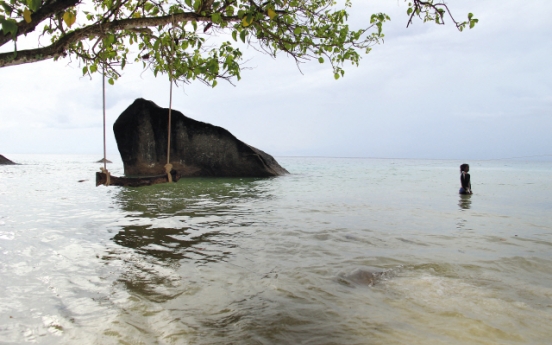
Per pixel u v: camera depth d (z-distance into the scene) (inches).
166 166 226.8
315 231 242.2
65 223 259.8
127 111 772.6
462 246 204.7
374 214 311.1
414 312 118.0
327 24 202.8
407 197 437.4
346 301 127.5
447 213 318.3
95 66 193.9
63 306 121.7
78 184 557.3
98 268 162.6
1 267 161.2
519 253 189.6
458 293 134.5
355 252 191.5
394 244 209.0
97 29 145.5
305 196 440.1
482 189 557.6
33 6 98.3
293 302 126.8
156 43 174.7
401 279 150.1
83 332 104.2
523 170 1430.9
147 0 173.2
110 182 208.7
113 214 299.4
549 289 138.3
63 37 139.8
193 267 165.6
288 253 189.8
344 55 205.3
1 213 295.3
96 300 127.2
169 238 220.7
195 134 780.6
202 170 788.6
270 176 799.7
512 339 100.0
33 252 185.3
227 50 186.4
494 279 149.6
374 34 209.5
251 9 149.3
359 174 952.9
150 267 164.9
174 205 354.9
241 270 161.6
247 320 112.7
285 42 185.5
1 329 105.2
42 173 810.2
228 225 260.8
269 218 289.6
